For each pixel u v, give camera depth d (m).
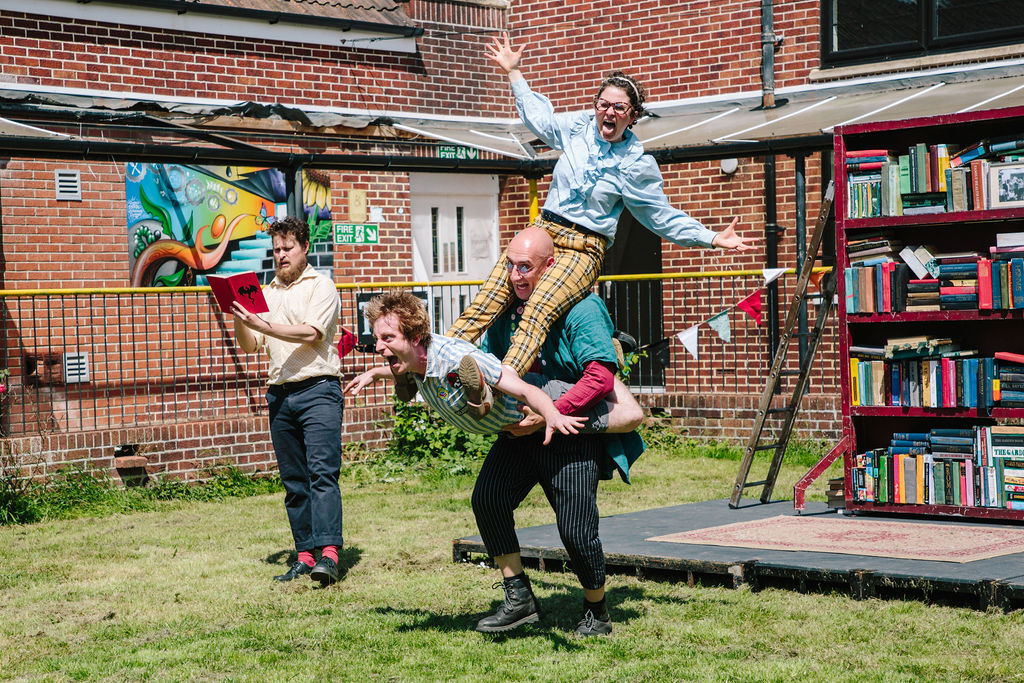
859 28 12.06
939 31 11.66
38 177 10.58
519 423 4.80
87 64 11.03
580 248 5.14
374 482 10.58
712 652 4.89
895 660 4.67
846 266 7.65
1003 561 5.82
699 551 6.31
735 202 12.48
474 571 6.66
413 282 12.77
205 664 4.90
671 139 11.18
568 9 13.96
